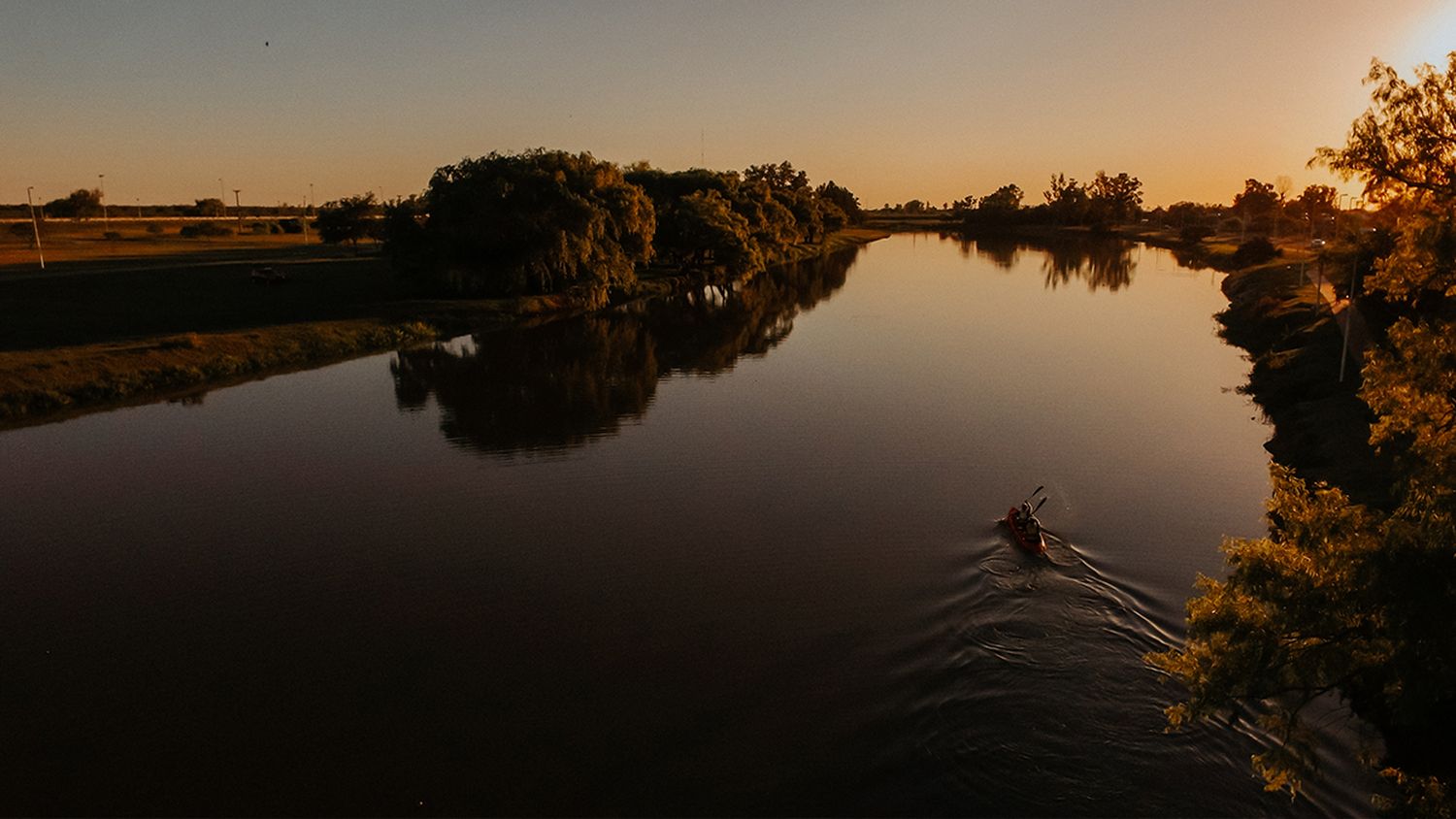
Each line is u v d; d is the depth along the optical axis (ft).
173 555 102.01
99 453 139.64
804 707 70.95
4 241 472.44
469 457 136.56
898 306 304.50
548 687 74.64
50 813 60.03
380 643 82.23
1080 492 114.62
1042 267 469.16
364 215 437.99
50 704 73.15
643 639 81.87
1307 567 44.96
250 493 121.80
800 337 240.32
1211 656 45.93
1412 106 44.42
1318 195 492.95
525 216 268.41
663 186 428.15
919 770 63.36
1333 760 62.64
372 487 123.65
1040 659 76.33
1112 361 199.62
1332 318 188.34
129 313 230.68
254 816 59.67
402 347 225.76
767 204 492.54
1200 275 418.92
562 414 160.97
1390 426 46.42
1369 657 42.88
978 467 126.11
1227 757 63.82
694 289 358.64
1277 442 131.64
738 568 96.12
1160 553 95.71
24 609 89.66
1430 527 39.01
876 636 81.25
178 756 66.23
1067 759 63.98
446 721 70.18
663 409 163.84
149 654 80.94
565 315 278.67
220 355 194.90
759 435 144.87
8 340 193.67
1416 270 43.62
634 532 106.52
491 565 98.48
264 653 80.89
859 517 108.88
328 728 69.46
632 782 62.80
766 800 60.85
